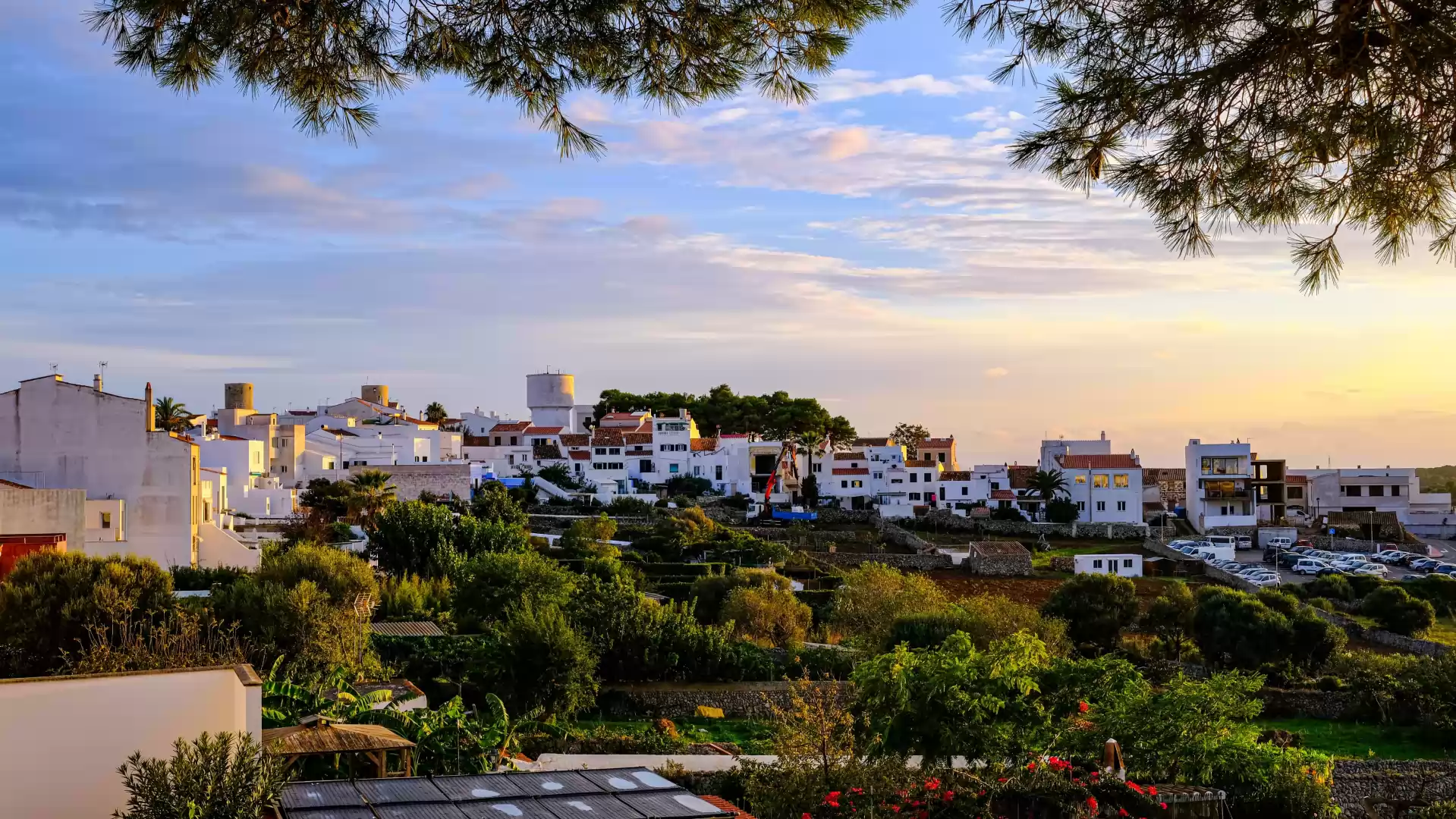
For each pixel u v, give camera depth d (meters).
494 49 12.40
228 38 11.77
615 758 30.84
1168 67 10.87
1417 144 10.58
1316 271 11.47
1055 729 25.03
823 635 71.44
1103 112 11.06
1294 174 11.27
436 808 13.88
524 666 44.28
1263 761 28.34
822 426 180.75
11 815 13.70
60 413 67.56
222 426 134.25
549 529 115.94
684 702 50.31
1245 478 142.00
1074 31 10.98
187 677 14.59
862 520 136.25
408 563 75.06
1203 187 11.29
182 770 12.77
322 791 14.48
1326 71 10.48
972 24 11.15
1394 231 11.27
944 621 60.62
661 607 56.88
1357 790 38.31
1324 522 143.00
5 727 13.77
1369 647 76.81
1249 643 65.38
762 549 100.06
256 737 14.80
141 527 67.38
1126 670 27.77
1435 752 49.62
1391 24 9.91
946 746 23.59
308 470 125.00
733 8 12.40
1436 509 154.38
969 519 134.00
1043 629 62.16
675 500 136.38
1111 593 73.06
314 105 12.49
